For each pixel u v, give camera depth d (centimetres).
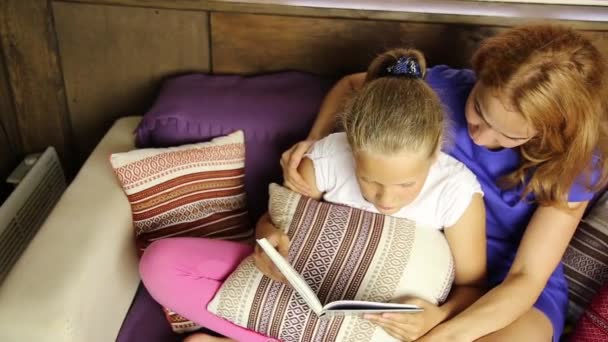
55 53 155
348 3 146
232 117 139
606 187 129
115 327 124
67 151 172
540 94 94
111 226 120
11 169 174
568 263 130
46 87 160
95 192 127
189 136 139
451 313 112
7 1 148
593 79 97
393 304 98
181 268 118
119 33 152
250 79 150
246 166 142
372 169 100
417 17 141
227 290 113
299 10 144
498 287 112
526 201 117
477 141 111
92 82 161
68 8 149
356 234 113
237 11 146
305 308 110
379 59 112
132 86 161
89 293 109
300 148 123
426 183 115
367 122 98
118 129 150
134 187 126
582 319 122
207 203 134
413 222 115
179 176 130
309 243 113
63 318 100
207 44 152
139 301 134
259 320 112
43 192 164
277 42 150
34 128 168
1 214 147
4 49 154
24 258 109
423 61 112
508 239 126
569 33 100
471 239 114
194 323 125
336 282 110
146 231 130
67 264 108
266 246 100
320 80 149
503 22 139
